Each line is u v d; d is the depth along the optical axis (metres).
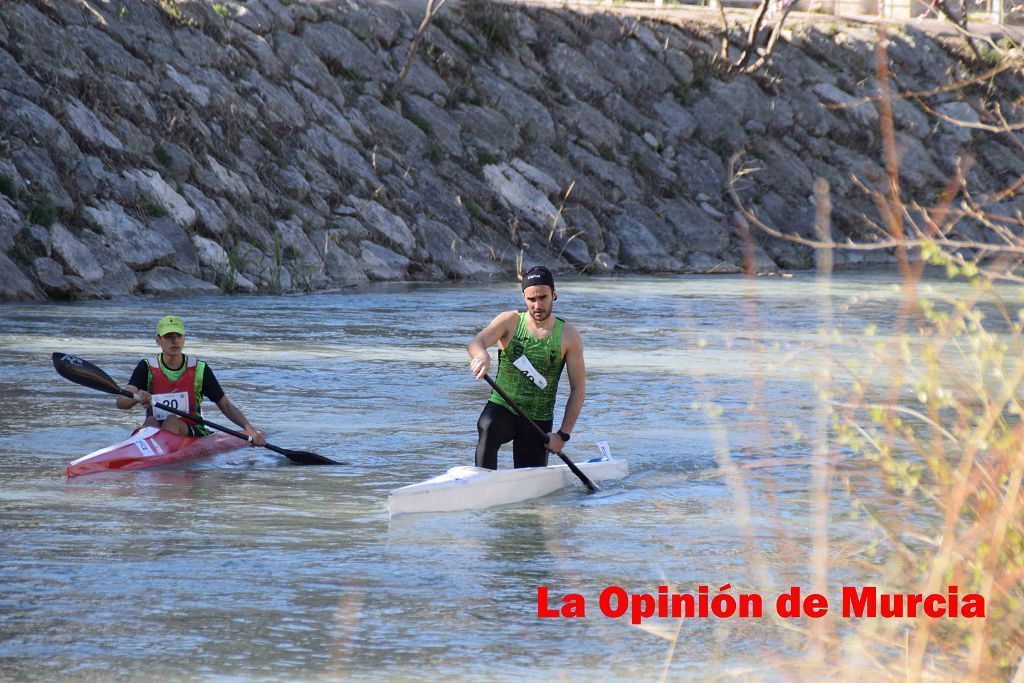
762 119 141.00
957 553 14.55
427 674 18.25
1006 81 156.62
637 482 31.75
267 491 30.58
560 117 126.12
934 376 15.46
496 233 110.00
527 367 31.53
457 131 116.31
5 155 80.00
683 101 138.75
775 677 17.61
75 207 81.56
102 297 78.25
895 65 154.12
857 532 24.38
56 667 18.36
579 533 26.47
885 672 15.01
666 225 121.94
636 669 18.38
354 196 101.88
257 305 78.00
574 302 83.94
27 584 22.38
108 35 94.69
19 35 87.88
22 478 31.53
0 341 56.97
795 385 46.94
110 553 24.55
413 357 56.12
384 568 23.75
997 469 14.65
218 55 102.06
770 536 25.45
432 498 28.67
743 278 109.19
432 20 124.19
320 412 41.97
